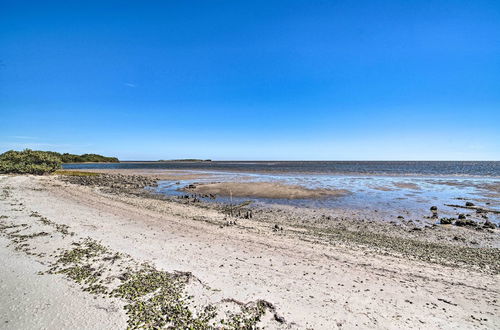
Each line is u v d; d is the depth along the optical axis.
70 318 5.63
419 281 8.02
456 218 18.03
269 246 10.99
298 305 6.42
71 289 6.78
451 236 14.02
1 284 6.88
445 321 5.96
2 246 9.52
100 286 6.98
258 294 6.89
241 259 9.38
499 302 6.89
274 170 76.31
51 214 14.95
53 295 6.48
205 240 11.57
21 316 5.63
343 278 8.07
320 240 12.23
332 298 6.82
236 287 7.23
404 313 6.23
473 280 8.22
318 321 5.81
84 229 12.26
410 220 17.52
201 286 7.20
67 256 8.88
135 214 16.61
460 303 6.78
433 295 7.17
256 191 30.11
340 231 14.56
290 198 26.22
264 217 18.16
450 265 9.52
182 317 5.81
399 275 8.43
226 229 13.77
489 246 12.35
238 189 31.53
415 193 28.86
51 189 26.30
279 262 9.21
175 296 6.63
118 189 31.19
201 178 47.81
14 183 28.83
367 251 10.77
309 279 7.91
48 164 47.47
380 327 5.66
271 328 5.54
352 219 17.80
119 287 6.96
